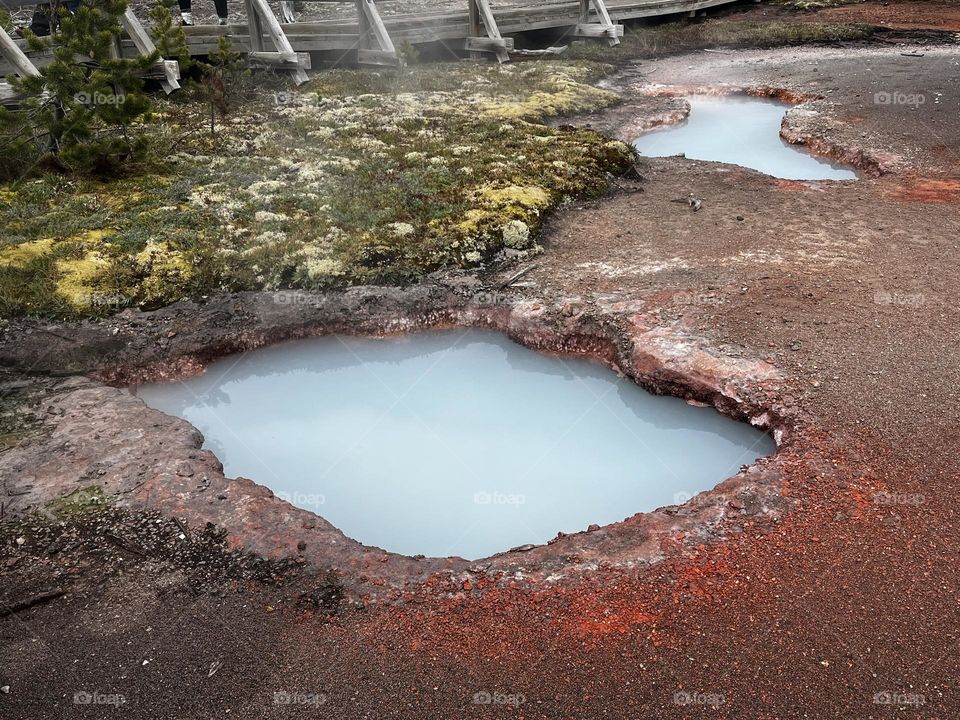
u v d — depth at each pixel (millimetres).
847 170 13211
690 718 4383
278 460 7043
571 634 4918
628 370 8000
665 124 15828
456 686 4625
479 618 5062
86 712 4566
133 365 8266
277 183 11742
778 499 5898
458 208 10867
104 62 11672
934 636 4801
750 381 7227
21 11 20531
